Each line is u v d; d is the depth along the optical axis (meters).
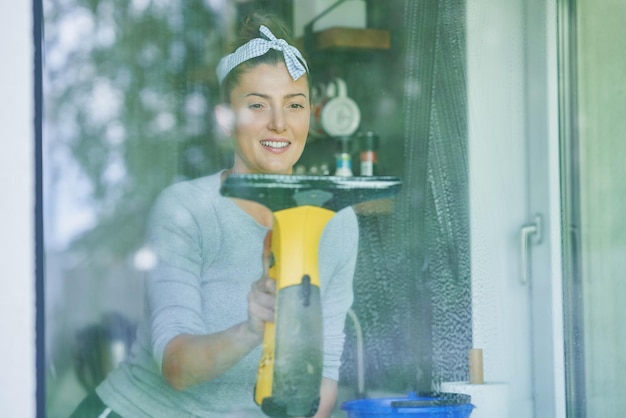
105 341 2.08
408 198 2.44
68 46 2.05
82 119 2.06
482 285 2.48
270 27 2.31
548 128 2.55
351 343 2.30
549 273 2.53
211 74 2.21
